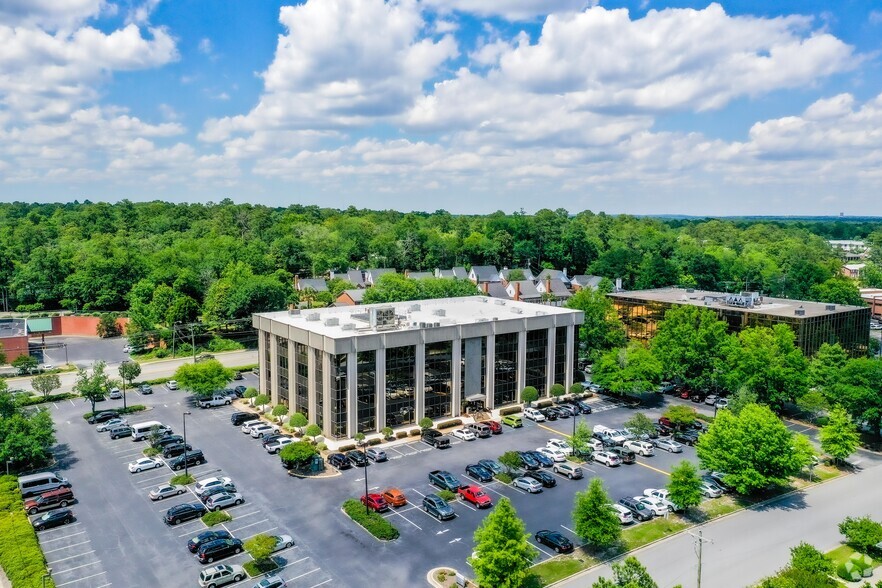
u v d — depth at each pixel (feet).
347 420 265.13
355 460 240.12
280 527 192.34
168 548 180.04
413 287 501.97
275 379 308.60
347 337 259.19
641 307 432.25
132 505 207.41
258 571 167.53
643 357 325.01
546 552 178.40
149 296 494.59
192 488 219.82
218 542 174.91
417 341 280.10
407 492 217.56
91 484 224.12
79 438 271.69
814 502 213.25
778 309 378.94
